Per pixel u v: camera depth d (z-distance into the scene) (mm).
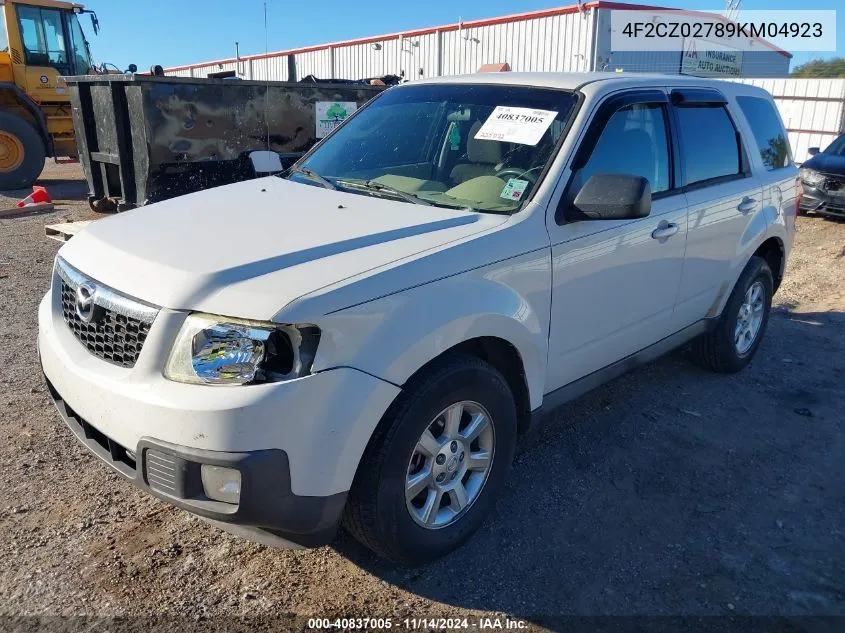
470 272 2812
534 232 3102
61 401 2961
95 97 8992
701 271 4336
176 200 3559
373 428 2494
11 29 13781
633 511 3424
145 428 2357
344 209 3182
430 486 2861
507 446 3135
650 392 4805
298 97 9438
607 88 3656
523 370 3170
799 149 18484
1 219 10820
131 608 2662
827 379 5133
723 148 4566
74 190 14438
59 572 2834
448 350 2871
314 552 3029
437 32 22781
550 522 3307
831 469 3883
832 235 10797
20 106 14500
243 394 2264
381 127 4043
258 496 2293
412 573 2930
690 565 3047
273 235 2812
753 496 3596
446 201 3324
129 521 3180
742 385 4980
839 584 2961
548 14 19516
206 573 2869
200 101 8547
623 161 3656
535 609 2758
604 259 3467
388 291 2535
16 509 3223
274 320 2285
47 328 2982
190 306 2391
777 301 7156
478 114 3686
